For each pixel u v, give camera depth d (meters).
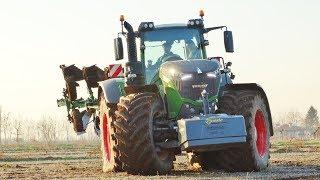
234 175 10.02
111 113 11.82
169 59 12.36
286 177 9.20
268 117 12.07
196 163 12.36
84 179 10.05
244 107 11.28
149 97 10.83
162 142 10.79
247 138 11.17
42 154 29.47
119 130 10.59
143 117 10.58
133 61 11.93
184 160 18.23
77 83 15.56
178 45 12.52
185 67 11.27
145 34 12.53
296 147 27.38
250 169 11.36
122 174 11.12
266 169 11.74
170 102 11.21
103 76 14.98
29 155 27.73
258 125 11.86
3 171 13.80
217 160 11.72
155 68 12.33
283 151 23.27
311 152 21.64
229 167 11.52
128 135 10.53
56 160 20.98
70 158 22.34
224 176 9.73
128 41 12.02
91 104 15.02
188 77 11.13
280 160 15.47
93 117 15.17
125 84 11.74
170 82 11.22
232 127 10.27
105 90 11.84
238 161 11.34
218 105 11.43
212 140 10.16
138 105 10.67
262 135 11.88
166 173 10.96
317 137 78.31
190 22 12.59
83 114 15.51
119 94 11.82
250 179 8.87
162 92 11.33
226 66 12.45
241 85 11.78
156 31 12.59
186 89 11.12
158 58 12.41
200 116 10.44
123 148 10.58
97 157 22.91
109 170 12.41
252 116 11.30
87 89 15.20
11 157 24.12
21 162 19.84
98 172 12.37
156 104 10.91
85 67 14.92
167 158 11.05
